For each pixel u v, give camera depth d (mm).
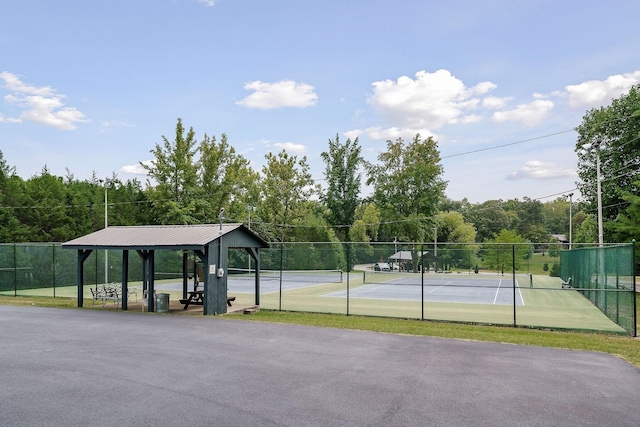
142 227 20859
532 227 101125
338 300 25219
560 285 35250
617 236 26812
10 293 27156
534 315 19250
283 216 53406
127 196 54656
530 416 6379
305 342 11633
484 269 55875
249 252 20078
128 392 7367
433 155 60625
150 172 43406
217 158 46188
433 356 10125
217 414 6363
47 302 21688
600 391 7586
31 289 30094
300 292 30172
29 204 45219
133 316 16578
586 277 25281
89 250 19750
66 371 8672
